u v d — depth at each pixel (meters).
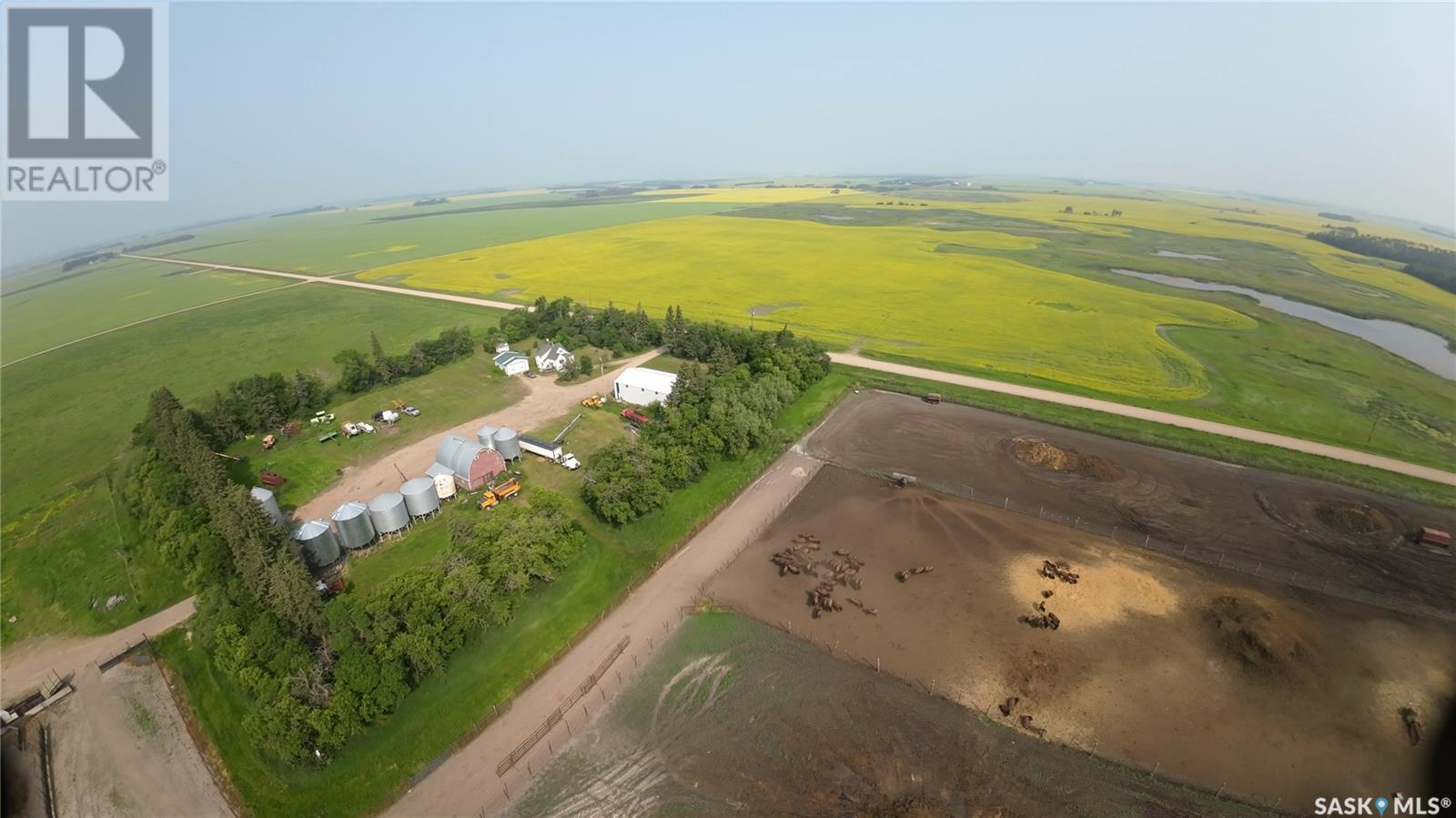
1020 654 48.34
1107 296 155.25
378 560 61.53
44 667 51.19
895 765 40.16
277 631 46.28
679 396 85.56
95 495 77.12
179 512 60.91
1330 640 48.97
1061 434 82.25
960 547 61.00
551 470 78.19
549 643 50.62
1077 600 53.56
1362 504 65.88
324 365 122.44
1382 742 41.12
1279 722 42.59
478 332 137.62
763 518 66.88
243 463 81.44
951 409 90.81
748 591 56.22
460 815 38.22
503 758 41.66
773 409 85.50
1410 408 91.31
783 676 47.16
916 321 135.25
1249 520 63.62
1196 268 191.12
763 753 41.31
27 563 64.50
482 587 50.34
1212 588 54.44
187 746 43.62
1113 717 43.09
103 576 61.44
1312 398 94.31
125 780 41.34
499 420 92.38
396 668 44.09
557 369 111.88
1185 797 37.91
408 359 109.81
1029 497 68.50
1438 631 49.75
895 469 75.06
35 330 172.00
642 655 49.62
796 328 131.88
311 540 58.06
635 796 38.97
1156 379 101.06
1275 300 156.00
